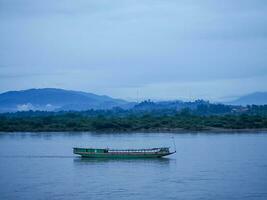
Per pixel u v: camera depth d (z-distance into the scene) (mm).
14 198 77812
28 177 98625
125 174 101438
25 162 123625
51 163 121312
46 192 82438
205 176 96438
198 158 127562
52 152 147125
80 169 109688
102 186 87250
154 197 77062
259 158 125062
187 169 106938
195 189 83000
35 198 77688
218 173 100000
